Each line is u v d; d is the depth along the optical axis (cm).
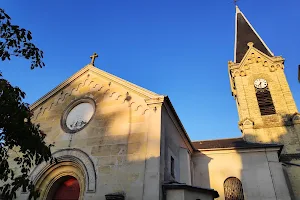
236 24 3888
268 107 2683
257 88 2894
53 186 1313
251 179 1748
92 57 1764
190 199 1106
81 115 1484
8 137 671
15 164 1403
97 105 1470
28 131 690
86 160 1259
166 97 1333
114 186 1132
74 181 1326
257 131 2508
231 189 1802
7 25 674
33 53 712
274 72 2967
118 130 1309
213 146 2166
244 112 2719
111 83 1530
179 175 1478
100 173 1195
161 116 1291
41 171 1307
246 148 1866
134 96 1406
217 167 1897
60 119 1513
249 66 3094
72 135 1395
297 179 2036
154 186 1069
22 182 655
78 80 1667
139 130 1266
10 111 646
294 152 2256
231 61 3272
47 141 1425
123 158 1202
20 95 689
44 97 1661
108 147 1268
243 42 3584
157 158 1141
